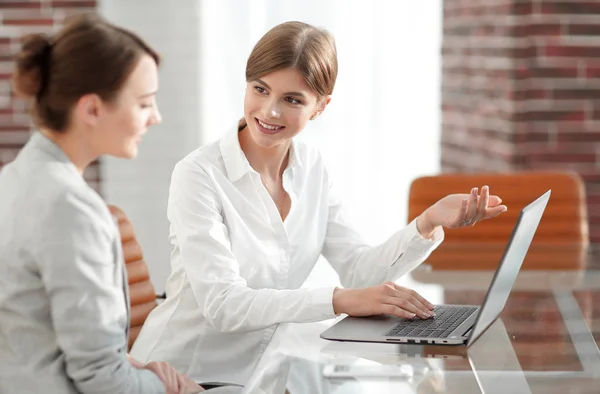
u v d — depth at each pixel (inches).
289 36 102.5
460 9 227.3
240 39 225.9
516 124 206.8
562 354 87.8
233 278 101.3
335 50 107.0
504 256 85.3
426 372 82.0
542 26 205.0
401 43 232.1
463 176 149.1
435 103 235.3
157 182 229.3
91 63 78.2
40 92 80.0
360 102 233.6
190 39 225.0
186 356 107.9
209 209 104.8
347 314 99.3
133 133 81.3
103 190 228.8
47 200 76.7
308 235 115.0
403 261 112.1
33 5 219.9
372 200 236.7
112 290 78.4
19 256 77.5
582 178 209.0
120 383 78.7
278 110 102.9
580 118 207.3
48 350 78.4
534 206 89.6
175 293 110.2
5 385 78.0
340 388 77.6
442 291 111.3
